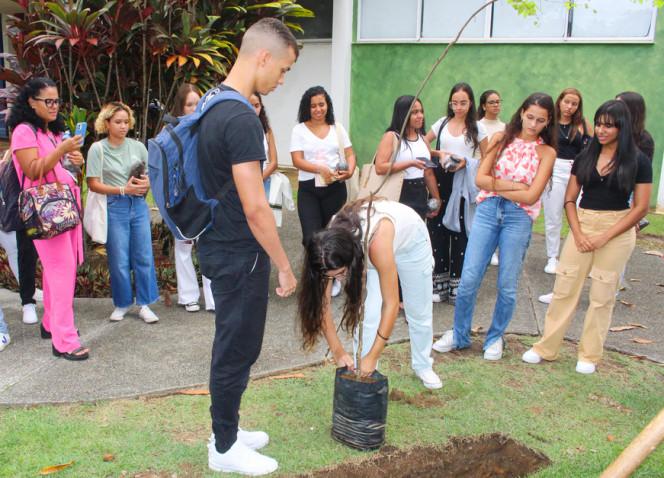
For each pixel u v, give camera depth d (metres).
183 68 5.85
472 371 3.96
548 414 3.45
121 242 4.43
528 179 3.81
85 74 5.77
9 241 4.69
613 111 3.61
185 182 2.54
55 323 3.92
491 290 5.52
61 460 2.89
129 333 4.42
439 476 2.98
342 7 10.84
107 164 4.32
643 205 3.64
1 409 3.37
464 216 4.95
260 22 2.58
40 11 5.45
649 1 8.75
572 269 3.88
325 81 12.58
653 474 2.88
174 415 3.34
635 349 4.34
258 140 2.47
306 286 2.92
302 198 5.16
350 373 3.11
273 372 3.83
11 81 5.82
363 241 2.90
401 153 4.74
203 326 4.59
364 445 3.04
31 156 3.68
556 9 9.41
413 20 10.54
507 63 9.88
